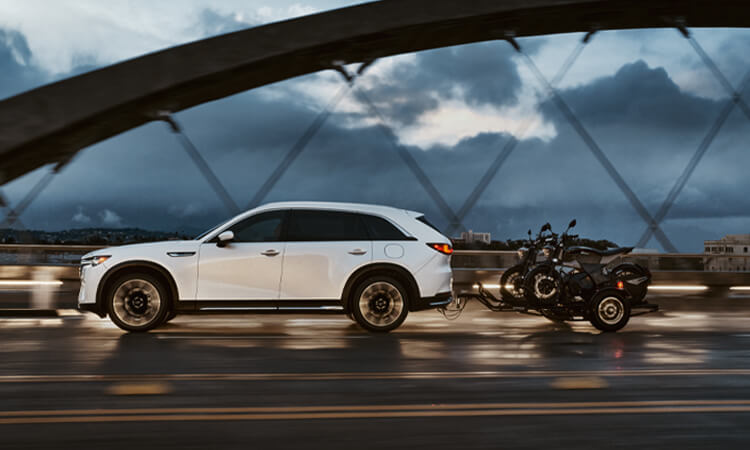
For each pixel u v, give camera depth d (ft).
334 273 24.98
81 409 12.78
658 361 19.16
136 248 24.70
